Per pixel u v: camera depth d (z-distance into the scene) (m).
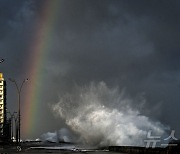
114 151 55.06
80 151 55.59
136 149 41.62
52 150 58.69
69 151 55.16
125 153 47.34
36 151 54.38
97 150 59.41
